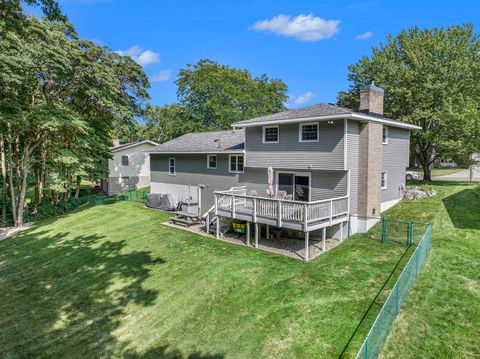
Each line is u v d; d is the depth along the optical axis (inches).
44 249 605.6
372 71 1080.2
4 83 665.0
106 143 1161.4
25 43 668.1
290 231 592.1
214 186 807.7
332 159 542.6
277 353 261.6
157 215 833.5
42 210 976.9
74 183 1072.8
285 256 473.4
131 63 1026.1
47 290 421.4
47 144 934.4
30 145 895.1
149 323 327.0
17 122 725.3
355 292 346.9
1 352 294.0
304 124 579.8
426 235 418.0
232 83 1770.4
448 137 903.7
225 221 661.3
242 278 402.9
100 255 541.3
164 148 974.4
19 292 421.1
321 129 555.2
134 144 1482.5
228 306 342.6
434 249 450.6
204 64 1796.3
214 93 1662.2
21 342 308.2
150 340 298.4
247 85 1829.5
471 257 412.8
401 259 427.5
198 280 409.1
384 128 661.3
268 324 302.5
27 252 597.6
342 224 543.8
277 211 488.4
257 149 660.7
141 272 453.7
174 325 319.0
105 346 294.5
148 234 645.9
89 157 1045.8
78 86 861.8
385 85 1000.9
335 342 268.1
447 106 850.8
